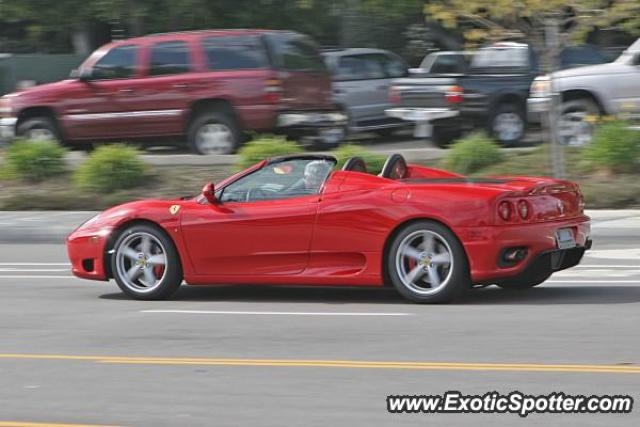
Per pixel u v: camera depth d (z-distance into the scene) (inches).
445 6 1412.4
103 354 642.2
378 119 1820.9
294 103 1571.1
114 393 545.6
